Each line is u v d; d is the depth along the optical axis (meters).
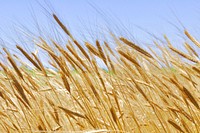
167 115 1.41
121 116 1.31
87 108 1.33
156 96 1.43
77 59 1.31
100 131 1.17
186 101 1.28
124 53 1.29
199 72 1.26
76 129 1.43
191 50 1.40
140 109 1.45
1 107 1.45
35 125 1.38
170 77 1.29
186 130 1.27
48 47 1.34
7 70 1.31
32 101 1.40
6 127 1.40
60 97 1.52
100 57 1.32
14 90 1.33
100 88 1.35
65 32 1.32
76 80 1.35
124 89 1.41
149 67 1.39
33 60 1.32
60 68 1.33
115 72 1.35
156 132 1.37
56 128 1.32
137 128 1.40
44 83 1.49
